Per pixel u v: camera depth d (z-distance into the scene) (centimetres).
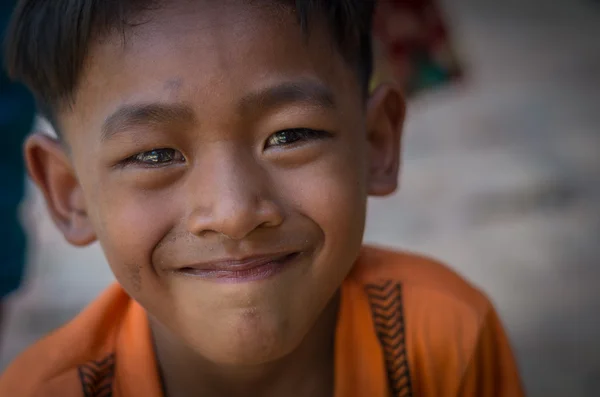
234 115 96
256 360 104
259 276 102
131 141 98
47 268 323
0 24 191
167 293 106
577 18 654
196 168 98
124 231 103
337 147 106
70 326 130
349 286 138
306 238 104
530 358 253
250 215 96
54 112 116
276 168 101
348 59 113
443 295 138
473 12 670
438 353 134
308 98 101
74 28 103
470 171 393
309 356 130
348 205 107
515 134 436
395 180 133
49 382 121
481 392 139
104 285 311
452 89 480
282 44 99
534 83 507
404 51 222
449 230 341
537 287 296
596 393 234
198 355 123
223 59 96
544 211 352
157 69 96
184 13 97
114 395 124
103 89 101
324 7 107
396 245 330
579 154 406
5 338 272
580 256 315
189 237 100
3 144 198
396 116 133
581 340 262
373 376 131
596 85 504
